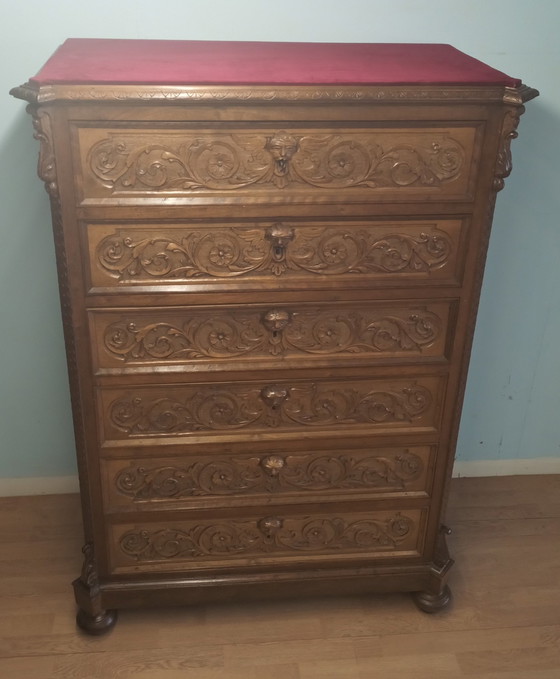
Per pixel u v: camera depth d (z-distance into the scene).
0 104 1.82
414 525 1.86
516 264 2.13
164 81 1.33
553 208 2.07
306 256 1.52
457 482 2.42
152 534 1.78
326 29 1.84
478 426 2.38
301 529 1.83
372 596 2.00
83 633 1.87
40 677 1.75
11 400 2.17
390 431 1.73
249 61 1.55
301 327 1.60
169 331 1.57
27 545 2.12
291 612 1.95
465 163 1.46
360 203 1.48
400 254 1.54
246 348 1.61
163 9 1.79
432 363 1.66
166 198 1.43
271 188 1.45
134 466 1.70
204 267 1.51
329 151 1.43
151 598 1.84
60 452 2.27
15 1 1.73
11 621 1.89
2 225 1.95
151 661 1.80
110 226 1.45
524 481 2.43
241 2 1.79
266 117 1.38
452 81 1.38
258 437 1.70
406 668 1.80
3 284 2.02
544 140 1.99
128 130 1.37
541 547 2.17
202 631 1.88
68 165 1.38
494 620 1.93
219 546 1.82
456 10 1.84
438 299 1.59
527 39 1.88
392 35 1.86
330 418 1.70
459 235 1.54
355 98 1.36
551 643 1.88
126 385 1.60
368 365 1.64
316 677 1.78
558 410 2.37
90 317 1.53
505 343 2.25
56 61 1.47
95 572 1.81
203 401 1.65
